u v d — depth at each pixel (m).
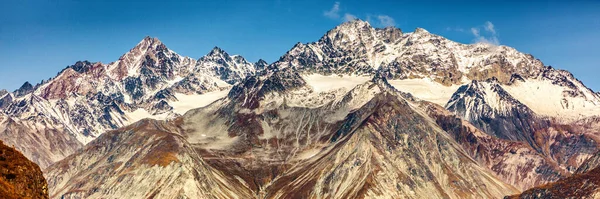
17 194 156.25
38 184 169.62
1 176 160.12
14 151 171.88
